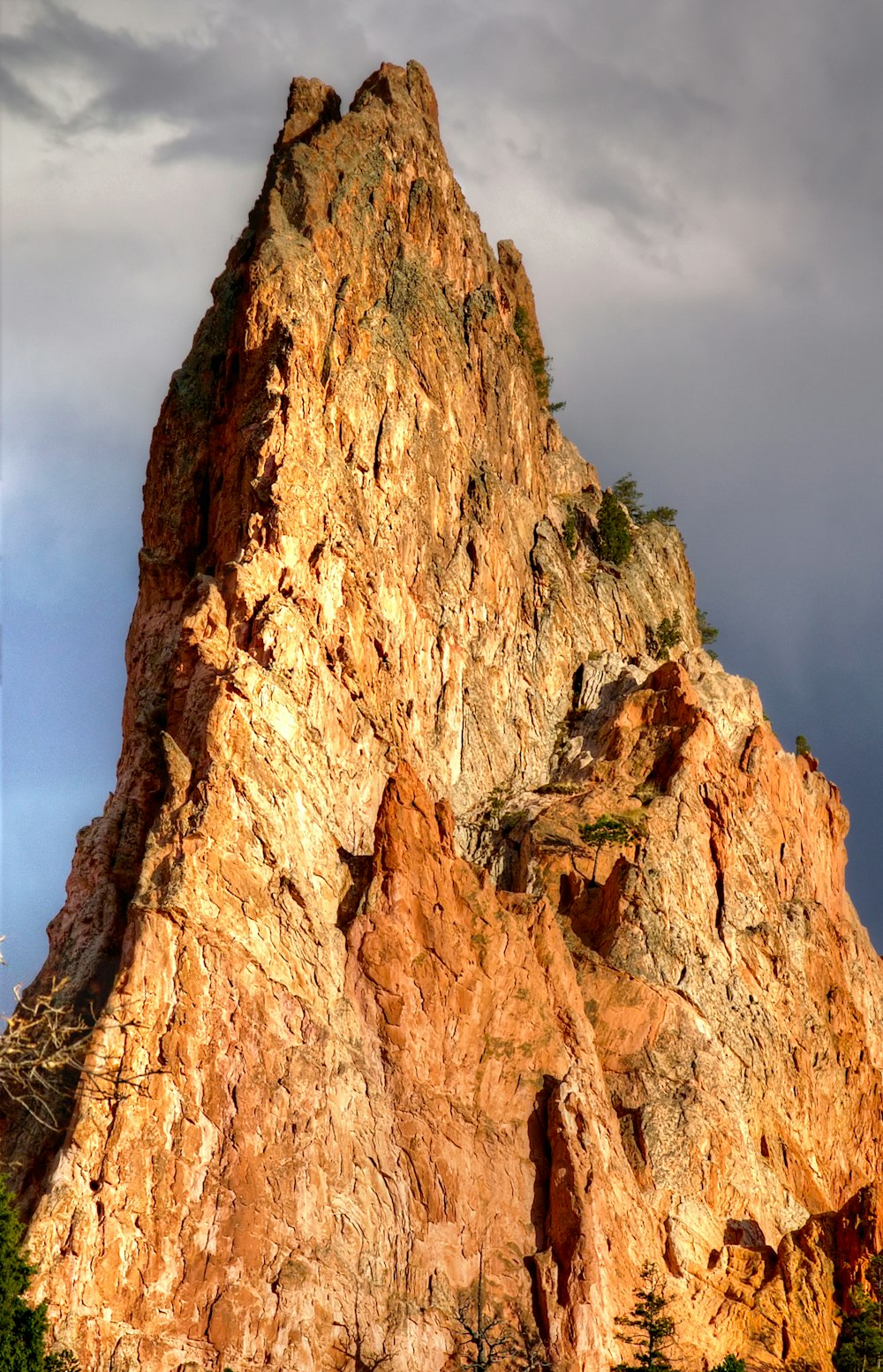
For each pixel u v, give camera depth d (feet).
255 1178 250.16
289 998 264.93
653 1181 295.48
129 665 327.47
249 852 270.46
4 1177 223.30
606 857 350.64
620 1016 316.19
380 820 292.61
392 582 343.05
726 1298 289.12
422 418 370.73
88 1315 230.27
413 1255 261.24
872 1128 372.79
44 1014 127.75
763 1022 348.79
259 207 374.63
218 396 341.00
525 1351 258.37
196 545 333.42
